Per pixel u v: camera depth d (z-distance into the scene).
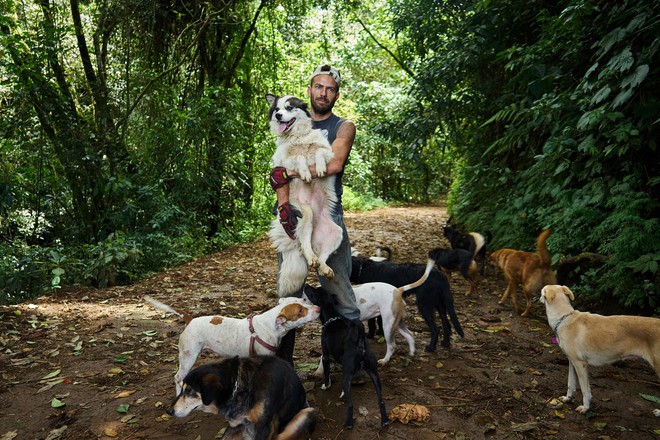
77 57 9.57
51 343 4.23
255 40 11.63
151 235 8.36
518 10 7.89
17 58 7.45
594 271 5.21
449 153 14.64
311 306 2.97
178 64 9.61
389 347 3.71
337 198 3.11
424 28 10.14
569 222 5.79
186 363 2.99
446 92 9.47
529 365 3.77
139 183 9.22
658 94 4.92
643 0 4.39
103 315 5.07
